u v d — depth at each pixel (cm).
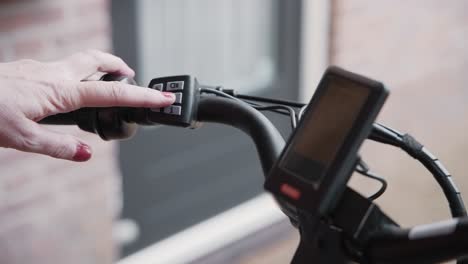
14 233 254
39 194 255
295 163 79
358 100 78
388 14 353
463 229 71
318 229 79
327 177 76
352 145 76
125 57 279
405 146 97
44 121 110
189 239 311
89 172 265
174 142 303
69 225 266
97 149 264
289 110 103
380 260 76
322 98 80
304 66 338
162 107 103
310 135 79
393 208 330
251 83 323
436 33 379
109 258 280
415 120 387
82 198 266
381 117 370
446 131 403
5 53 237
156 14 285
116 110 105
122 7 273
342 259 79
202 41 303
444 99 397
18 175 249
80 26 251
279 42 328
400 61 368
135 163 292
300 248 81
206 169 315
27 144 104
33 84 104
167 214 306
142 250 301
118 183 279
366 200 78
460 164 383
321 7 332
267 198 337
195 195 314
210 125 312
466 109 408
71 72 108
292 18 328
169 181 304
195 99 103
